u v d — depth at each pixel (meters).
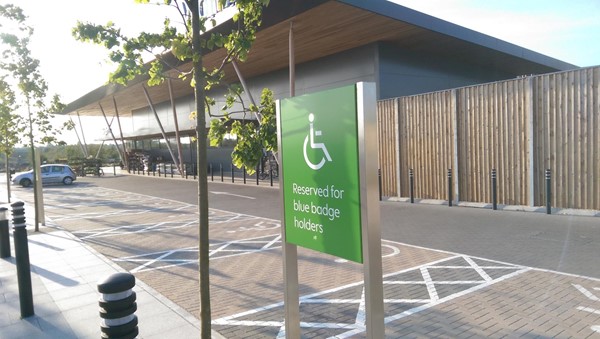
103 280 3.01
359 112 3.01
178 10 3.85
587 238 8.32
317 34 18.30
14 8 10.45
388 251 8.14
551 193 11.43
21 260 5.36
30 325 5.11
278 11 15.51
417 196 15.02
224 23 12.30
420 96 14.71
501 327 4.58
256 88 28.05
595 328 4.47
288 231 3.96
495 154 12.71
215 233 10.77
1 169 52.84
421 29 17.67
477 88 13.06
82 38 3.71
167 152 44.38
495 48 20.92
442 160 14.12
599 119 10.43
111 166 60.06
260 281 6.68
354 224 3.13
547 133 11.45
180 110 39.38
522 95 11.98
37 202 11.62
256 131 4.25
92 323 5.14
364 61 20.27
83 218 14.16
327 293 5.95
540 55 24.56
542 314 4.88
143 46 3.84
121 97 39.00
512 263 6.94
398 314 5.07
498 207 12.39
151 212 15.08
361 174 3.02
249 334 4.74
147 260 8.27
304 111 3.62
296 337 4.10
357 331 4.73
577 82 10.80
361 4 15.23
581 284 5.79
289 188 3.91
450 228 9.99
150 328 4.87
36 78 11.48
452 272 6.62
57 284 6.68
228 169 33.47
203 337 3.57
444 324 4.73
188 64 16.98
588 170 10.69
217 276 7.03
